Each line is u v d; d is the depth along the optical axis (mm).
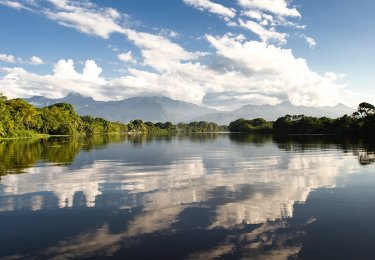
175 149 52344
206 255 8195
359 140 83250
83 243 9039
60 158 34250
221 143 76938
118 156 37344
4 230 10172
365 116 133125
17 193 15641
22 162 29922
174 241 9148
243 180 19250
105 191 16109
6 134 110125
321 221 10953
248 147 56312
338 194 15125
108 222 10938
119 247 8734
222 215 11688
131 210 12445
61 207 12969
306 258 8031
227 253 8320
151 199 14281
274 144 66000
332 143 67000
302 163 28453
